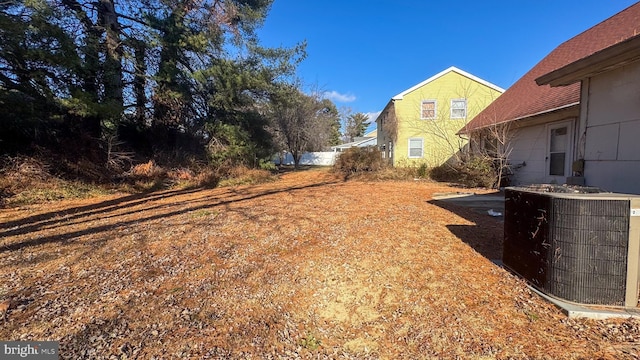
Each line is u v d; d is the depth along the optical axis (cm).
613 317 214
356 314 238
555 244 238
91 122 1009
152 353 188
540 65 1120
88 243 408
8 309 238
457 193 837
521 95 1064
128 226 501
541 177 843
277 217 550
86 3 1019
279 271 311
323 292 269
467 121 1558
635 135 368
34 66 794
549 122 807
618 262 223
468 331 210
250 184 1196
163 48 1091
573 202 229
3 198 720
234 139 1281
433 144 1588
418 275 295
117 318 227
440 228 455
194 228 481
